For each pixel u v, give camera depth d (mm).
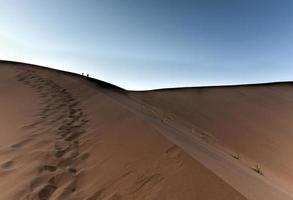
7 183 4309
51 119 8781
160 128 6703
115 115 8430
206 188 3094
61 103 11398
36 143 6359
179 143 5070
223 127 17281
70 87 15984
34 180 4379
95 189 3936
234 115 20828
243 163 8555
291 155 14172
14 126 7906
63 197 3848
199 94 26281
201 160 4059
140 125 6512
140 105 15820
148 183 3615
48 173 4684
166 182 3479
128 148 5203
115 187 3818
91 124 7992
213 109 21781
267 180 6184
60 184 4281
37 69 22719
